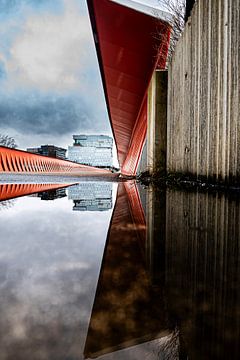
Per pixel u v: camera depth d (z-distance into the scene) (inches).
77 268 37.6
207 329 21.9
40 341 19.0
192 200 128.4
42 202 134.8
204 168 169.9
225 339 20.1
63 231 65.4
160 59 352.8
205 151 168.6
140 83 445.4
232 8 135.1
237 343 19.5
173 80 250.1
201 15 174.2
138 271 37.2
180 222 80.3
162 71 293.7
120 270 37.4
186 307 26.0
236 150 132.0
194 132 187.3
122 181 399.5
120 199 151.8
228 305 26.6
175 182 228.4
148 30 314.2
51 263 39.7
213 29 156.8
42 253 45.3
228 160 139.1
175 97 240.5
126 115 624.7
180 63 223.0
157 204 123.0
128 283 32.3
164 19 290.2
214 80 156.0
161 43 326.0
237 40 131.0
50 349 17.9
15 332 20.0
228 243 56.9
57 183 323.6
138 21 304.3
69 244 52.1
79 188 242.7
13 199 148.3
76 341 18.9
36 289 29.4
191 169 194.2
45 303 25.5
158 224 77.2
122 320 22.7
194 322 22.9
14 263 39.5
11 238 57.1
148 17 294.5
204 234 65.3
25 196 166.6
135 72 417.4
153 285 31.8
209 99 162.2
